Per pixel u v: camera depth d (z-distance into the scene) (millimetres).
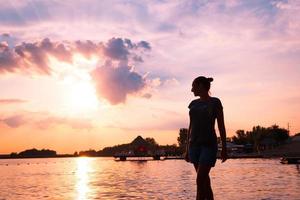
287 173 24703
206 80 5762
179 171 31109
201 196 5484
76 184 18766
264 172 26656
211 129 5578
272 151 107562
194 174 26094
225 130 5645
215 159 5574
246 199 10773
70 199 12086
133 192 13820
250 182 17328
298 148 107188
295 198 10844
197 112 5637
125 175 26641
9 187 17594
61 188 16422
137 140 93250
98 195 13055
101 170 38062
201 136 5570
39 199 12195
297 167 34656
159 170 33875
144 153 90125
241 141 127750
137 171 32844
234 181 18188
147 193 13289
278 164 43750
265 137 118125
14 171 41938
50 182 20828
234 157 81938
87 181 20953
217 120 5641
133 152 91125
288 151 104000
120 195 12875
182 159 84188
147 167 42969
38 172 36938
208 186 5512
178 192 13289
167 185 16594
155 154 83000
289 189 13516
